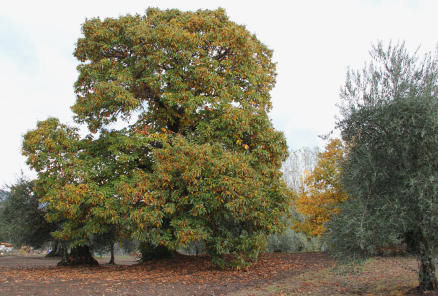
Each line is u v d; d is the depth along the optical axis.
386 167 6.12
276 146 12.69
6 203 20.03
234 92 12.81
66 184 11.56
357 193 6.31
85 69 14.11
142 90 13.40
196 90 13.06
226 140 11.95
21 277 10.10
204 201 10.73
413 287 6.66
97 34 13.37
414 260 10.96
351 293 7.05
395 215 5.54
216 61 12.72
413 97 5.79
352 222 5.75
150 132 12.92
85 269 13.33
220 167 10.32
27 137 12.91
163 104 14.13
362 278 8.72
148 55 12.38
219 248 11.16
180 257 15.34
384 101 6.24
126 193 10.63
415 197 5.41
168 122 14.28
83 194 11.19
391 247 11.91
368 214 5.80
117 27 13.74
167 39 12.21
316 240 19.55
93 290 8.02
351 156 6.64
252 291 8.17
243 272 11.30
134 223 11.01
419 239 5.98
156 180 10.92
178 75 12.61
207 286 8.98
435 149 5.52
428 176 5.33
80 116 13.21
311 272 10.60
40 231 19.48
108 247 23.06
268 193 12.23
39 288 8.03
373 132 6.43
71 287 8.35
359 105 6.66
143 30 12.52
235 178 10.44
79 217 12.61
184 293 8.12
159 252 15.30
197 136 12.27
